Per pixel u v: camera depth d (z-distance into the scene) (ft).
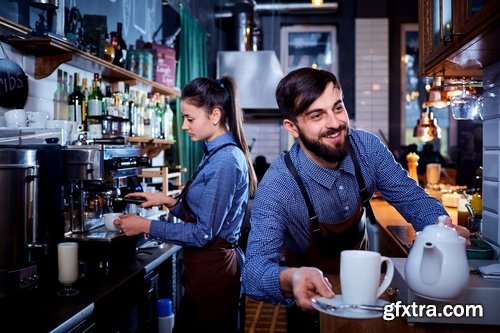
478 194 8.01
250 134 24.20
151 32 15.14
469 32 5.06
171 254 8.91
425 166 18.58
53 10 8.55
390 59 24.22
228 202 7.04
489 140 6.41
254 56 21.12
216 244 7.19
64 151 6.64
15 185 5.56
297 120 4.66
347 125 4.64
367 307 3.34
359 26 23.91
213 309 7.20
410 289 4.13
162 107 12.73
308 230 5.39
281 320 12.91
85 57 8.84
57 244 6.46
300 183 5.16
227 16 23.39
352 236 5.57
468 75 7.56
